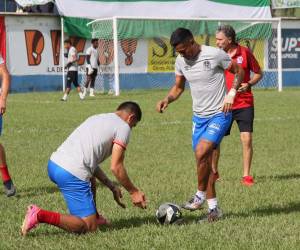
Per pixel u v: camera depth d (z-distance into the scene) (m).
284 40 38.47
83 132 6.84
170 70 36.34
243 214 8.05
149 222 7.62
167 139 15.88
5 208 8.48
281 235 6.89
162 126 18.52
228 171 11.49
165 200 8.97
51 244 6.57
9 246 6.53
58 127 18.16
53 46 34.03
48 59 33.94
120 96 30.14
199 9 37.34
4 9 34.34
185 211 8.23
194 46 7.73
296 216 7.86
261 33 36.84
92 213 6.88
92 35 34.44
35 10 34.09
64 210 8.34
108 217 7.91
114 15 35.25
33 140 15.65
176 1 36.94
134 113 6.95
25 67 33.25
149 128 18.03
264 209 8.35
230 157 13.18
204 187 7.87
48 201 8.91
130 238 6.77
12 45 32.75
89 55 29.55
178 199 9.04
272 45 37.41
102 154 6.83
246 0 38.09
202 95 7.84
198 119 7.95
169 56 36.19
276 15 40.03
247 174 10.34
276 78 37.69
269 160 12.79
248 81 10.38
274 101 27.09
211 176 7.74
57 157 6.80
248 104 10.40
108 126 6.80
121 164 6.73
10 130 17.48
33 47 33.44
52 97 29.69
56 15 33.91
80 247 6.45
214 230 7.10
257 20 34.25
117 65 31.14
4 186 9.36
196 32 35.78
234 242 6.57
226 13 37.84
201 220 7.66
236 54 10.28
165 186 10.01
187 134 16.88
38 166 12.04
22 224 7.17
